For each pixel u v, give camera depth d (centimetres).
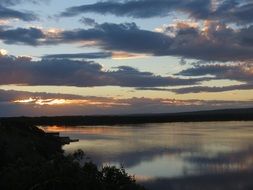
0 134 3741
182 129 16825
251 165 5275
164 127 19525
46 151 4334
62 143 8069
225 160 5859
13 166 1081
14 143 3662
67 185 1060
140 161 5762
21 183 1027
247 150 7338
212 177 4362
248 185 3903
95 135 12669
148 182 4075
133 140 10212
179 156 6456
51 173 1055
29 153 3136
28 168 1059
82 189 1079
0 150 2145
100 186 1134
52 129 17425
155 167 5144
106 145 8650
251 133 13088
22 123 6738
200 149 7669
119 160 5844
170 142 9500
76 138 10975
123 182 1225
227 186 3866
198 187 3831
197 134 12838
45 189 1043
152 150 7512
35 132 6694
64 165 1082
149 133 13775
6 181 1027
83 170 1154
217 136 11656
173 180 4178
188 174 4556
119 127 19888
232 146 8269
